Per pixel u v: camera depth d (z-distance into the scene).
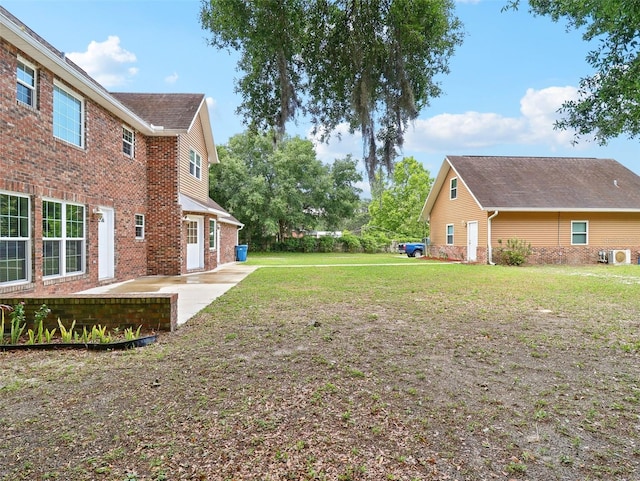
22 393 3.61
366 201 50.19
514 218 19.44
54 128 8.60
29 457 2.56
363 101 4.59
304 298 8.80
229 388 3.71
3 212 7.08
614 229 19.91
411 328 6.06
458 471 2.43
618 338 5.48
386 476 2.37
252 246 36.81
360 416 3.15
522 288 10.40
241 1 4.23
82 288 9.66
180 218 13.98
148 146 13.88
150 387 3.74
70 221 9.33
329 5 4.46
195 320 6.59
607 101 4.94
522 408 3.31
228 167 33.66
